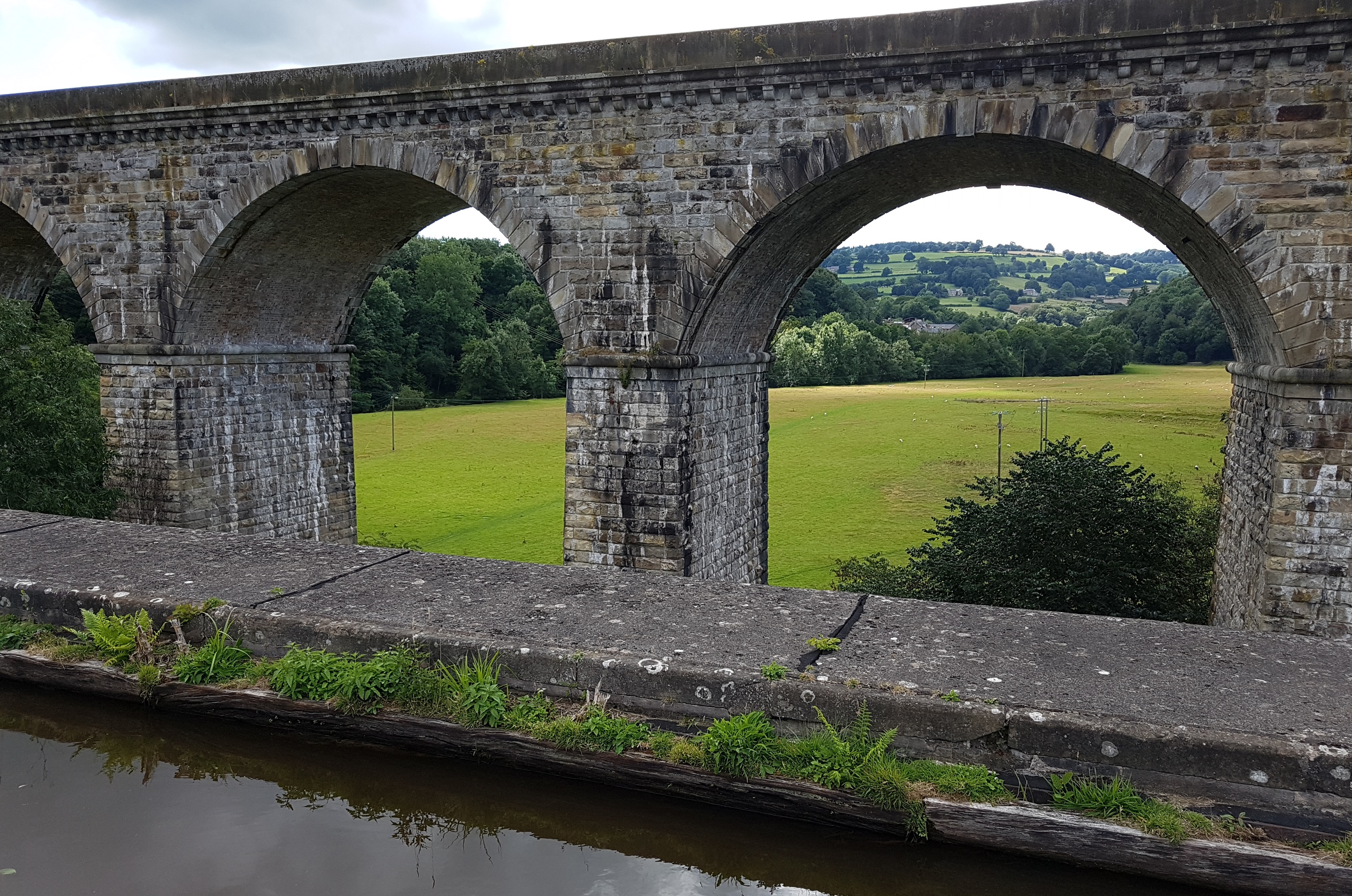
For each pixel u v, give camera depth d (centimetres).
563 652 624
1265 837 486
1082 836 500
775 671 588
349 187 1677
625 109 1388
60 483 1744
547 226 1449
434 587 777
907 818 525
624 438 1451
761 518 1942
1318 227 1130
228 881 505
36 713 711
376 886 510
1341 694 567
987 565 2200
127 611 736
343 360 2220
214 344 1847
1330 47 1093
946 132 1253
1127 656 623
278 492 2031
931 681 579
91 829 558
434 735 615
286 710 646
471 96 1438
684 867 550
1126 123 1184
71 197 1741
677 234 1389
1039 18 1172
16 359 1822
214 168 1630
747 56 1292
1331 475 1148
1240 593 1366
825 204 1491
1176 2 1123
